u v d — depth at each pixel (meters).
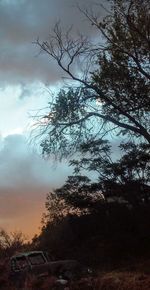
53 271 28.22
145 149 40.09
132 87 24.28
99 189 43.19
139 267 33.03
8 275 28.53
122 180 41.38
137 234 39.59
